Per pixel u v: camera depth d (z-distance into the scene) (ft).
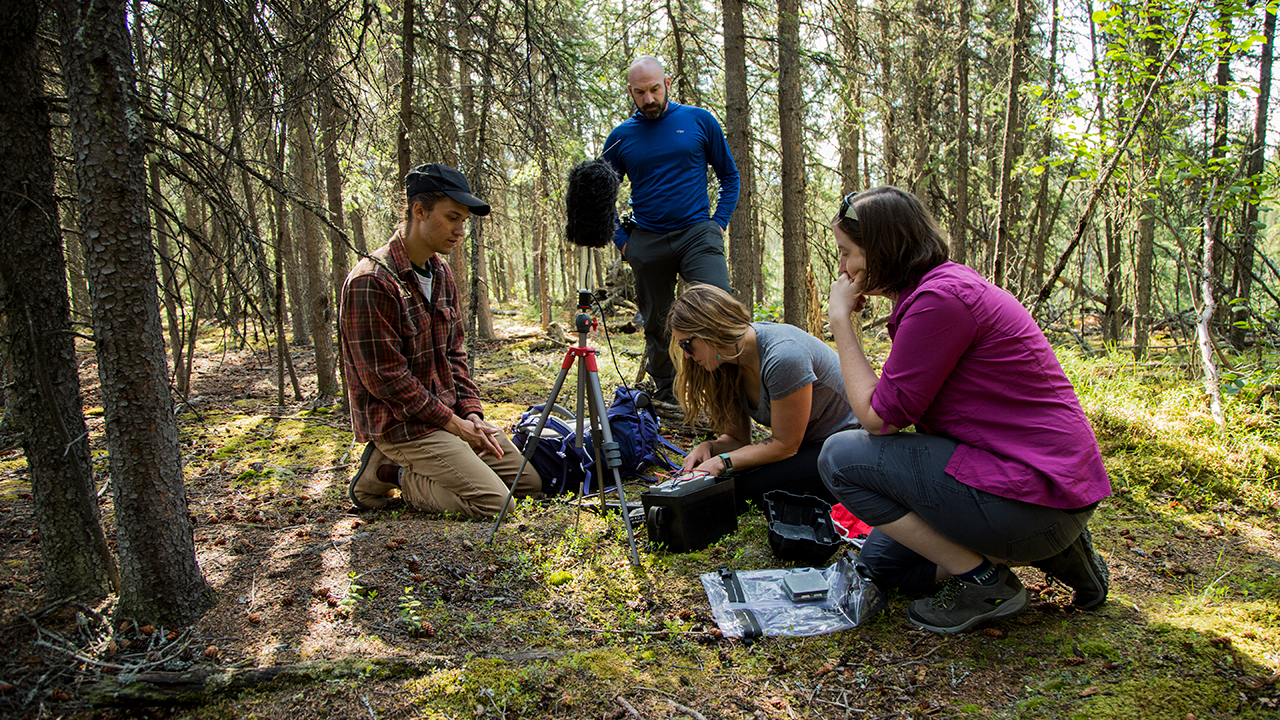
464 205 9.19
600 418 8.84
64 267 6.29
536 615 6.98
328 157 15.24
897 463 6.33
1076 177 16.21
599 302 10.12
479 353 30.76
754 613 6.98
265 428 15.51
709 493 8.50
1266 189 14.38
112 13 5.20
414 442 9.59
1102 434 11.60
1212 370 12.26
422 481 9.79
